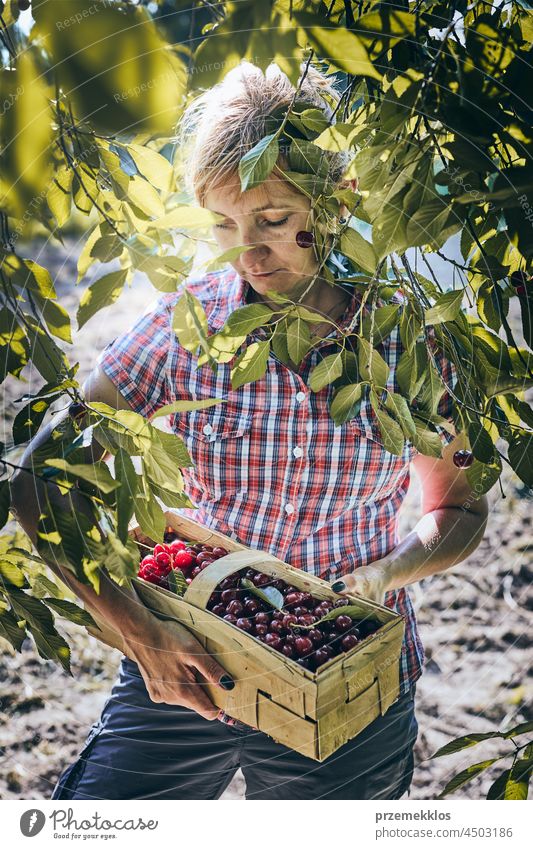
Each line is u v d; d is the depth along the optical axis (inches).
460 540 68.1
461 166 44.6
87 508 51.9
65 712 103.5
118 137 45.0
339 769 64.4
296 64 39.1
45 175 44.9
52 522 44.9
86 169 46.7
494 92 44.8
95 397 61.5
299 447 62.1
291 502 63.7
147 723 64.8
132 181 45.8
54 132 43.2
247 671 55.5
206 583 57.2
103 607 57.4
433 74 44.4
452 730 107.3
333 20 48.5
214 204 52.1
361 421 61.6
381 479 64.6
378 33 43.8
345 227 48.2
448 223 45.8
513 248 55.0
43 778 95.5
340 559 65.5
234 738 64.7
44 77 36.3
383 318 51.8
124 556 44.0
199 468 64.1
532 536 132.3
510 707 110.1
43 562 57.7
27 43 37.4
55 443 46.8
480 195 44.6
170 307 62.4
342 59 41.0
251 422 61.8
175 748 65.1
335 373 51.4
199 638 57.7
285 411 61.4
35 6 33.1
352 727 56.6
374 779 66.1
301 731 53.6
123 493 43.2
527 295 51.4
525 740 104.7
